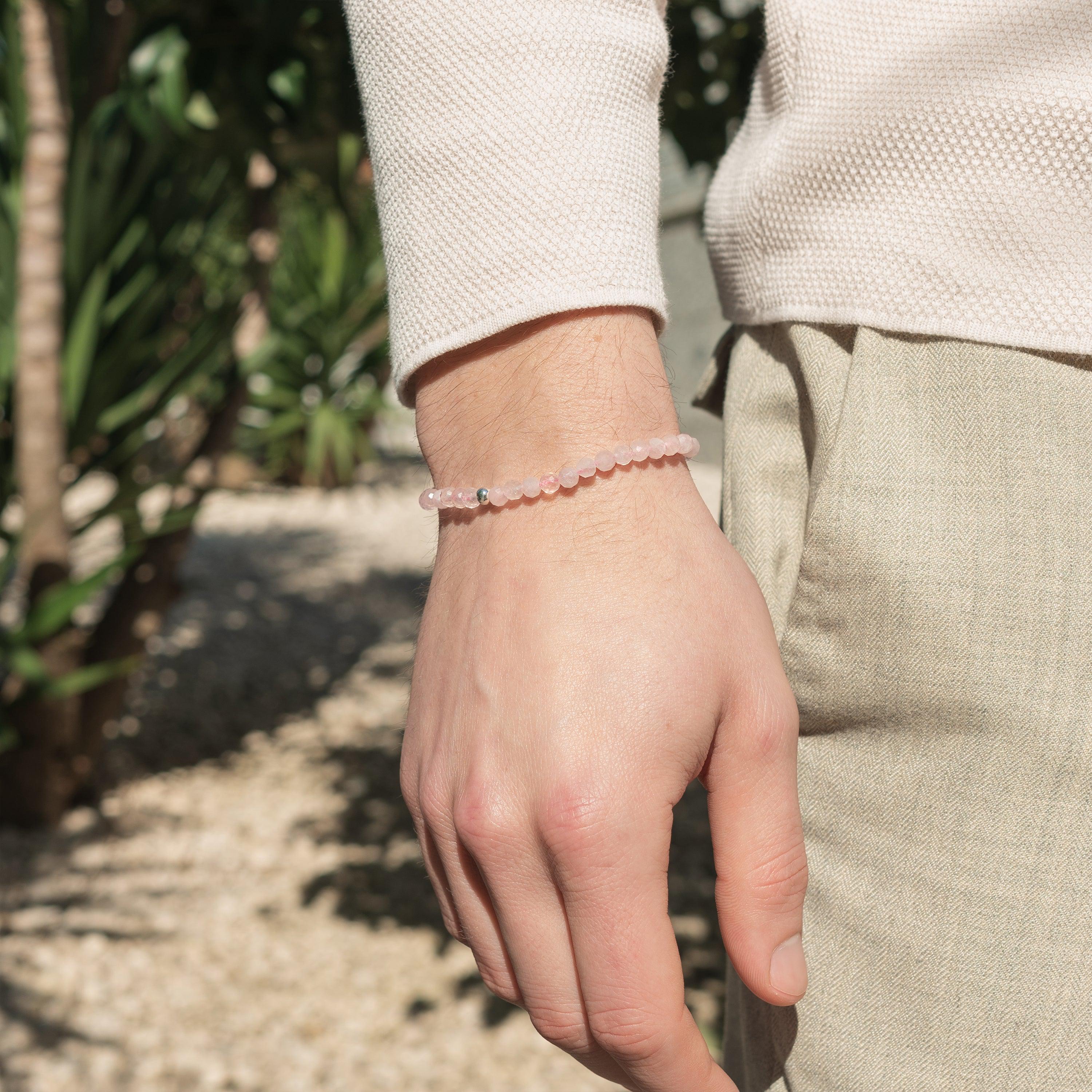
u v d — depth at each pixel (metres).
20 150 2.21
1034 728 0.53
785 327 0.60
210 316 2.44
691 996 1.74
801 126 0.58
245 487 2.93
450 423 0.54
